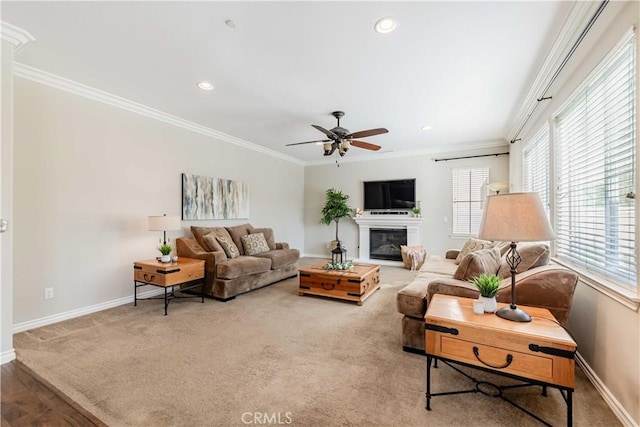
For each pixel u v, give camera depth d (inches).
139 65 108.3
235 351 93.1
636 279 62.3
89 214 129.8
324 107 149.2
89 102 129.6
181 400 68.7
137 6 76.8
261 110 153.6
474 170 224.8
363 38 90.8
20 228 109.4
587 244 88.0
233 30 87.1
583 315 83.9
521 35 88.5
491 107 148.3
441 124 176.7
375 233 263.3
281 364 85.1
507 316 66.4
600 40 76.1
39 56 102.0
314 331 109.3
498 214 66.2
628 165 67.9
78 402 67.9
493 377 78.5
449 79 118.0
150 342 99.3
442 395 70.8
